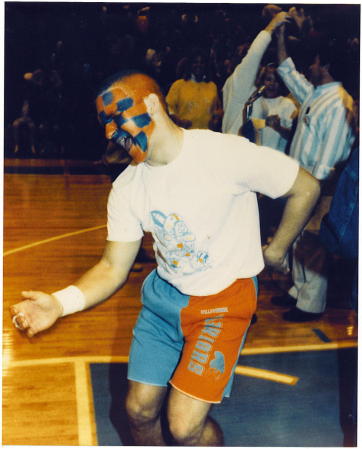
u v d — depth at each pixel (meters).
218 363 1.75
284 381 2.79
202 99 4.62
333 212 1.87
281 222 1.88
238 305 1.79
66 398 2.60
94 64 8.62
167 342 1.86
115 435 2.33
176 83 4.66
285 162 1.79
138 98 1.73
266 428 2.41
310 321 3.47
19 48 8.82
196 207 1.73
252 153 1.76
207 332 1.78
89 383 2.73
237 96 3.71
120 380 2.77
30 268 4.36
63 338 3.20
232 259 1.79
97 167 8.55
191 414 1.72
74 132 9.07
